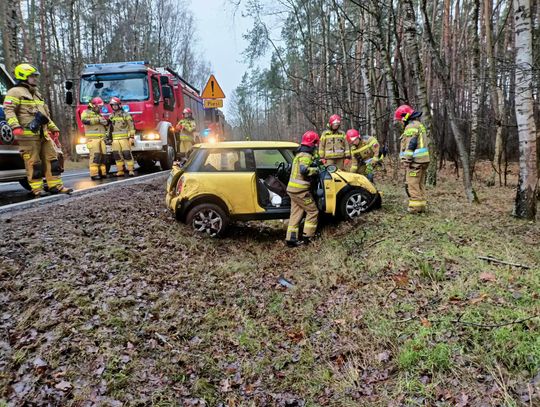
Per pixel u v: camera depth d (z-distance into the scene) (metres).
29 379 2.65
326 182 6.23
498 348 2.68
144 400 2.69
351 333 3.36
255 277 4.99
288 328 3.72
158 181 9.36
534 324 2.82
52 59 26.20
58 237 4.56
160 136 11.09
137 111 10.82
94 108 9.62
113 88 10.94
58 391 2.61
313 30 22.64
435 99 15.23
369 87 11.88
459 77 17.69
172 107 12.22
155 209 6.78
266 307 4.18
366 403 2.62
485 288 3.46
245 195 6.31
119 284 3.97
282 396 2.86
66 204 6.05
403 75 9.11
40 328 3.09
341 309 3.77
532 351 2.56
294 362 3.21
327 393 2.82
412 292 3.71
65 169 15.03
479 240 4.74
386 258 4.51
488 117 14.82
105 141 9.96
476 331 2.88
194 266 5.00
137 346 3.19
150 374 2.94
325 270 4.77
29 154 6.44
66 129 24.48
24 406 2.46
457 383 2.53
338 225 6.34
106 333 3.20
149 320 3.55
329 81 16.03
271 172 7.00
